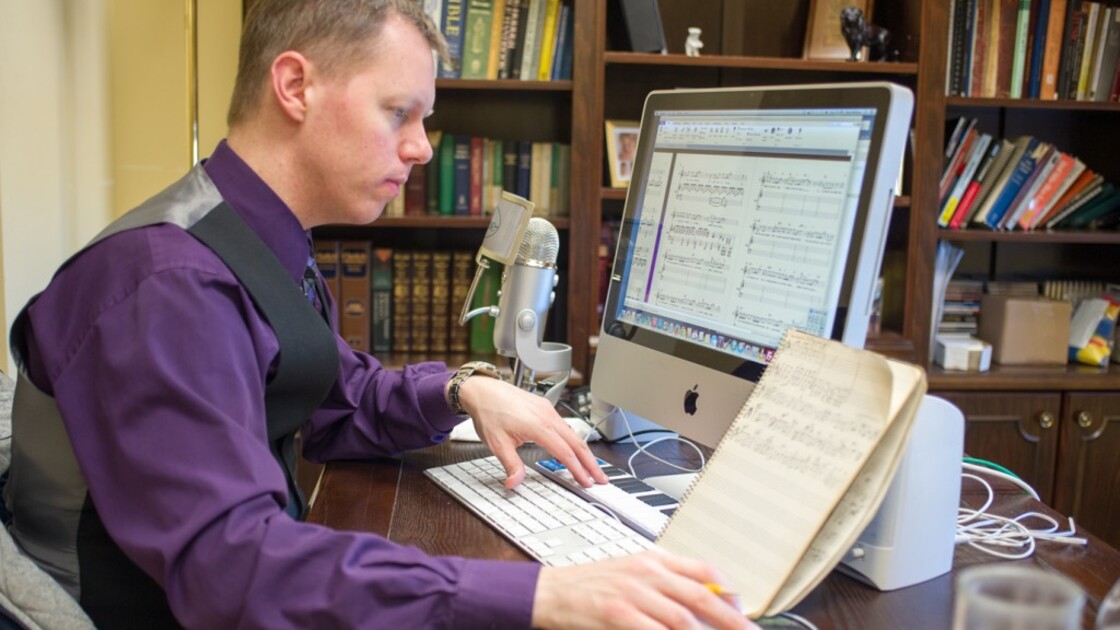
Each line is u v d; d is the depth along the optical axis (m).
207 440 0.86
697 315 1.23
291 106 1.05
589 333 2.71
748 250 1.16
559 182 2.82
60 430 1.02
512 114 2.97
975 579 0.55
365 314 2.83
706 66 2.83
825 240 1.06
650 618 0.76
